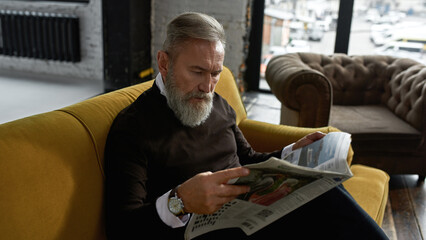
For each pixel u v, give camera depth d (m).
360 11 4.05
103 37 4.27
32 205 0.79
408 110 2.43
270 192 0.89
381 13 4.04
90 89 4.27
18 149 0.80
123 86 4.34
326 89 2.25
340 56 2.90
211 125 1.21
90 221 0.93
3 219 0.73
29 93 4.06
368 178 1.55
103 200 0.99
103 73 4.61
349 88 2.79
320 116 2.29
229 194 0.83
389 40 4.13
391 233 1.93
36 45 4.61
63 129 0.93
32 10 4.64
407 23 4.05
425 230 1.96
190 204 0.85
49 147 0.86
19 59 4.95
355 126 2.35
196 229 0.88
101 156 1.01
